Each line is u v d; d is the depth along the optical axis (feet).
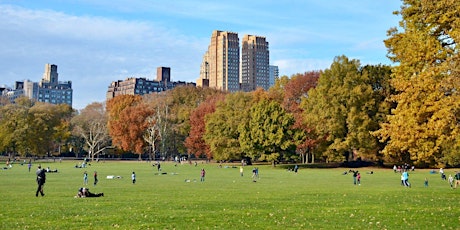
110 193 119.44
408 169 283.79
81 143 496.23
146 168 296.51
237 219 70.13
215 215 74.33
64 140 483.92
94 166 326.65
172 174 230.07
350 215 73.15
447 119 92.68
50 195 112.57
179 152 482.28
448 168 295.89
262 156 310.24
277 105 315.17
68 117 536.83
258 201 96.53
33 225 65.21
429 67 103.50
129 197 107.24
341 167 314.14
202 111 401.08
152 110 443.73
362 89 299.79
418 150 107.04
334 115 296.71
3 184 152.76
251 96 383.45
